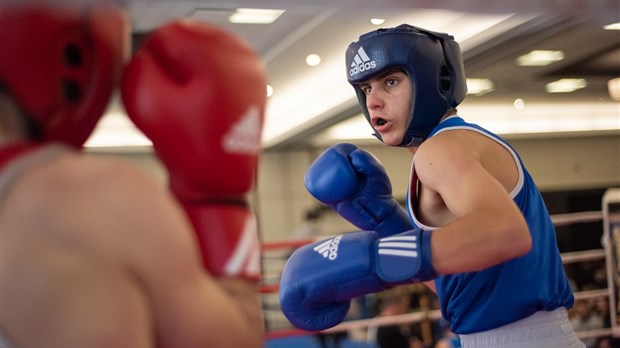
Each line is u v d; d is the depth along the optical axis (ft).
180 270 2.97
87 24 3.10
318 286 5.08
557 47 23.50
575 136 40.96
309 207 38.60
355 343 22.68
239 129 3.18
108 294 2.84
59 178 2.96
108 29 3.16
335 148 6.45
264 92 3.33
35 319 2.85
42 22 2.98
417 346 21.38
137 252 2.91
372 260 4.91
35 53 3.01
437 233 4.71
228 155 3.15
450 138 5.33
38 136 3.17
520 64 26.21
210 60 3.14
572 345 5.77
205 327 2.98
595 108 39.01
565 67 27.12
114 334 2.82
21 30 2.97
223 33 3.29
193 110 3.10
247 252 3.27
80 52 3.13
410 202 5.75
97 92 3.20
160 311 2.96
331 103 29.99
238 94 3.17
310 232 30.66
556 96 34.30
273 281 29.94
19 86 3.04
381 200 6.43
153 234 2.94
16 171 2.98
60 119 3.14
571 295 5.91
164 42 3.19
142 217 2.94
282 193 38.37
